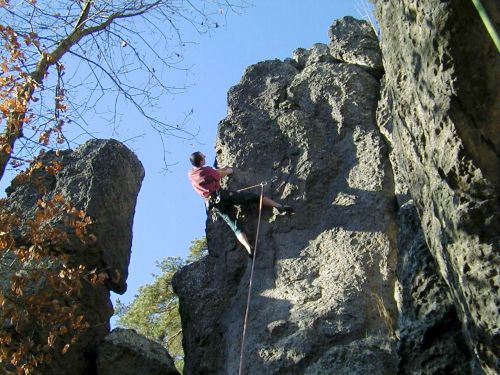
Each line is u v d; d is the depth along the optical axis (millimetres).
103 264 12727
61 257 11109
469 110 7836
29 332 11383
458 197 7988
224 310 11562
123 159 13750
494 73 7695
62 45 11273
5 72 10109
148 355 11953
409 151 9172
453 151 7961
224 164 12594
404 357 9023
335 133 12273
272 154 12375
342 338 10125
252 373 10336
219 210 11883
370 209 11281
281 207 11695
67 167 13344
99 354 11891
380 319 10195
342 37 13266
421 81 8234
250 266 11695
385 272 10602
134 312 18172
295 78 13055
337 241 11203
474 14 7570
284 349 10234
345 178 11844
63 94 10664
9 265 11648
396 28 8828
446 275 8656
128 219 13625
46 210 10742
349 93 12461
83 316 11133
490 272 7734
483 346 7949
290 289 11047
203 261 12211
